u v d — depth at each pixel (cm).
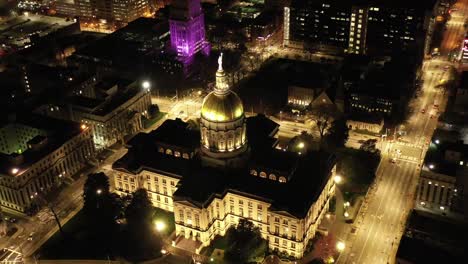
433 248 18312
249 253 19775
